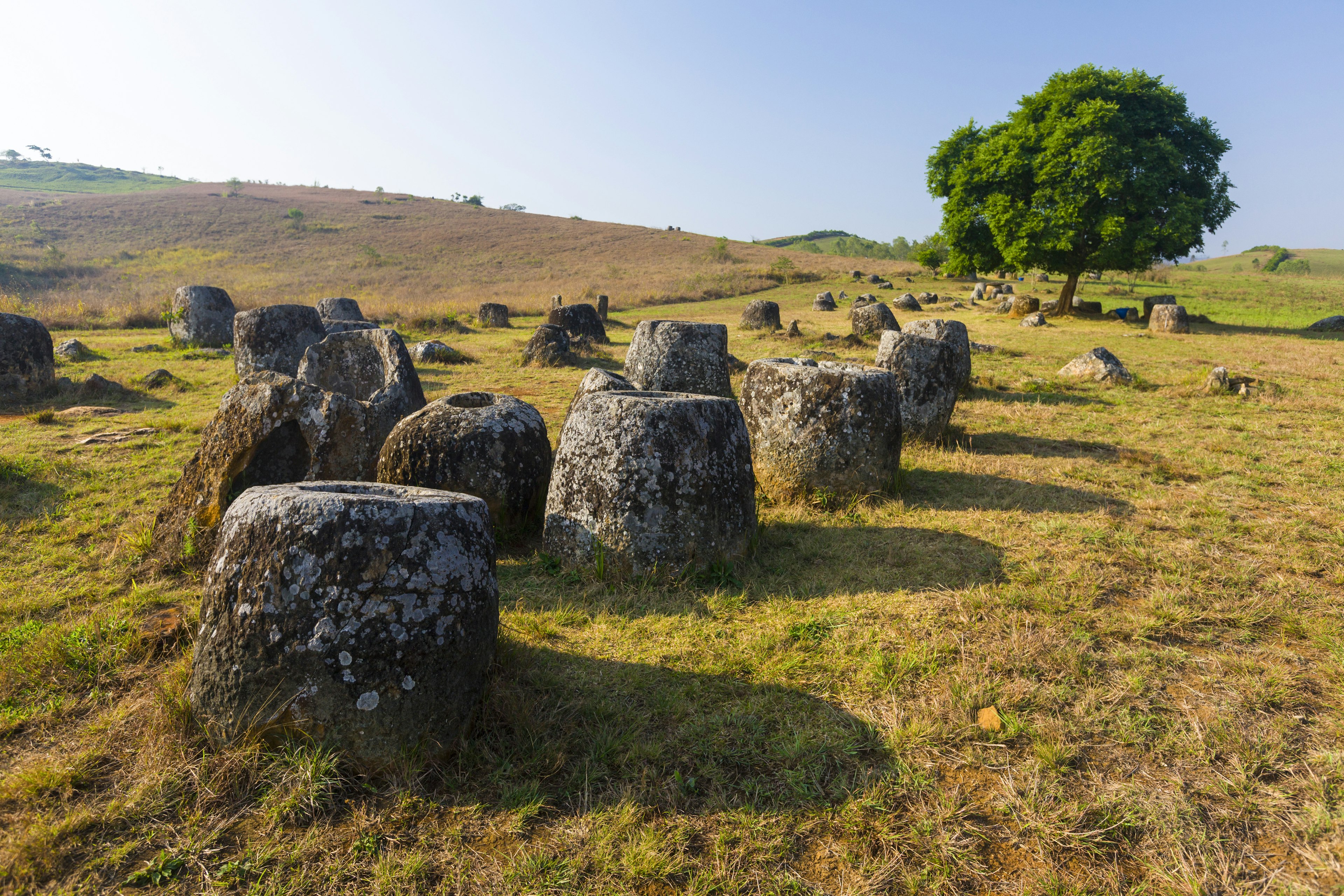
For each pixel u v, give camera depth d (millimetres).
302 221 71062
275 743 2496
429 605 2527
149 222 66438
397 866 2145
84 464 6613
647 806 2420
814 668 3291
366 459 5430
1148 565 4402
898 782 2531
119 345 16234
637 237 74188
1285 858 2221
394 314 24172
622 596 4125
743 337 19531
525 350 14531
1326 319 21578
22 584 4145
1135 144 21953
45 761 2566
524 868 2156
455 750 2619
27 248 52500
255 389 4906
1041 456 7422
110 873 2127
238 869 2143
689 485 4297
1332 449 7367
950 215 26141
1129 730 2781
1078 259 24141
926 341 7883
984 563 4449
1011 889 2119
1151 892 2107
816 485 5902
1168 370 13078
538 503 5430
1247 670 3205
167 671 3164
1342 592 4016
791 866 2199
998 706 2926
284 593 2463
